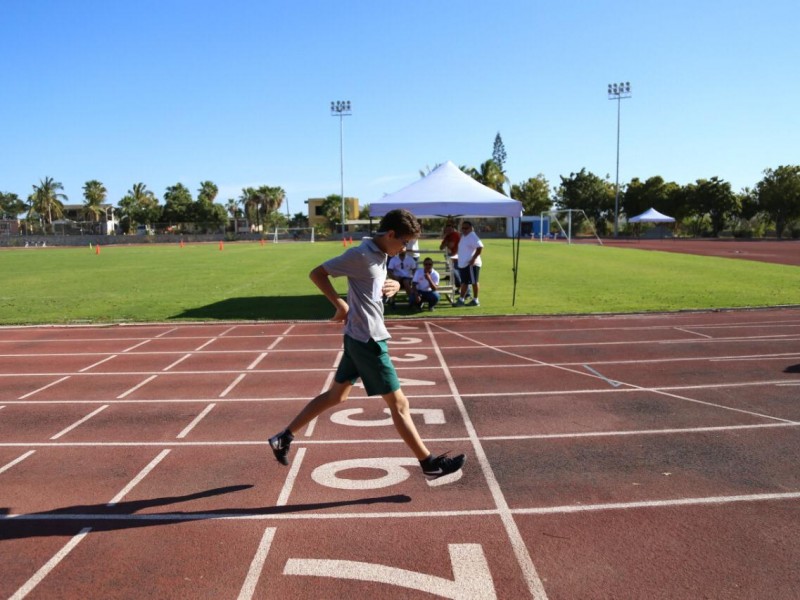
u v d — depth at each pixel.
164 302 14.70
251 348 9.26
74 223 76.50
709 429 5.39
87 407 6.30
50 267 27.98
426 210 12.84
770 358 8.04
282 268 25.70
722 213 59.69
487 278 19.56
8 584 3.17
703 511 3.87
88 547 3.53
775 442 5.05
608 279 18.92
